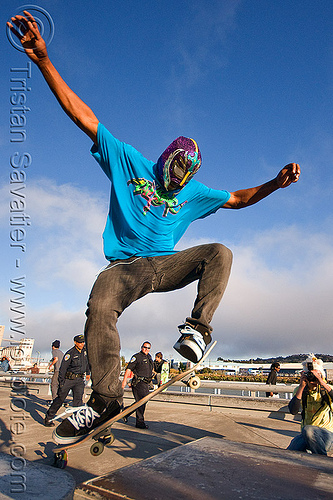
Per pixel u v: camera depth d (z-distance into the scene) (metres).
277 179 2.90
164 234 2.38
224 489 1.41
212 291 1.89
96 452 2.04
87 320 2.04
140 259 2.20
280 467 1.70
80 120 2.21
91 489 1.43
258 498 1.32
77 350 6.17
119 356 2.02
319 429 3.38
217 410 8.48
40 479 1.63
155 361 10.06
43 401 9.25
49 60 1.99
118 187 2.32
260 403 8.01
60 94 2.10
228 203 2.93
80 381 6.07
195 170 2.35
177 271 2.10
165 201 2.39
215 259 1.98
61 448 2.08
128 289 2.09
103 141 2.28
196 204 2.73
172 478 1.52
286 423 7.08
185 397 9.12
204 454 1.86
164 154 2.33
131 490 1.40
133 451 4.41
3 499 1.38
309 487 1.44
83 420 2.03
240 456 1.85
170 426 6.30
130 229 2.25
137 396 6.01
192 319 1.77
